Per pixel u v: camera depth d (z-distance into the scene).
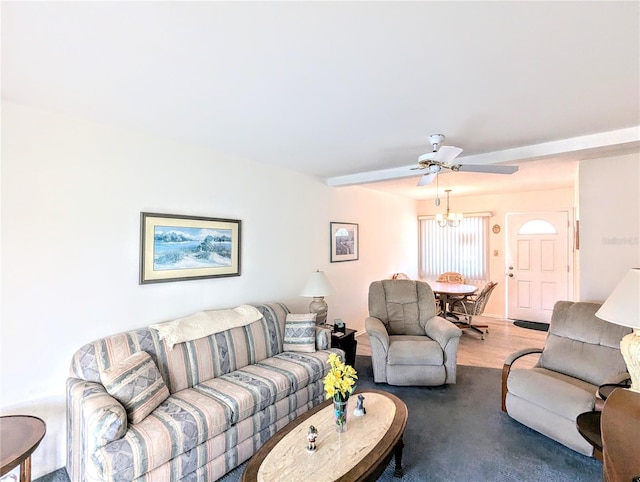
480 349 4.55
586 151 2.74
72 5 1.17
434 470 2.12
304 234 4.19
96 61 1.57
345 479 1.52
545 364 2.81
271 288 3.73
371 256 5.55
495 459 2.23
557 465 2.17
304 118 2.30
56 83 1.79
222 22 1.27
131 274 2.57
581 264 3.27
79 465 1.87
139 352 2.26
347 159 3.46
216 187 3.16
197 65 1.60
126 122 2.39
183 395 2.25
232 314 2.98
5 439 1.66
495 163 3.12
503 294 6.18
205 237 3.06
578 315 2.78
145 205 2.66
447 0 1.15
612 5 1.17
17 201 2.06
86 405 1.82
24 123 2.08
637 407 1.45
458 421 2.72
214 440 2.03
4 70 1.65
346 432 1.90
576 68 1.62
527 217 5.91
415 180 4.68
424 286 4.05
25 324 2.08
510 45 1.43
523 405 2.57
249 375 2.58
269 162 3.60
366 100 2.00
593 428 1.84
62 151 2.23
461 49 1.46
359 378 3.62
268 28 1.31
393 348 3.40
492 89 1.85
